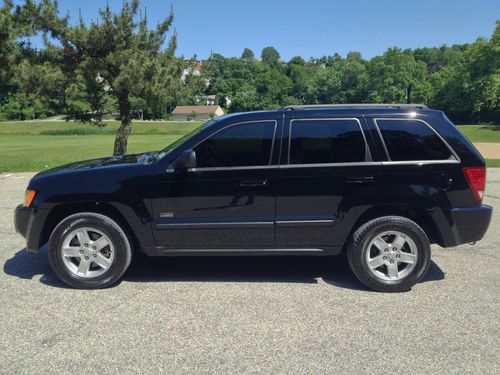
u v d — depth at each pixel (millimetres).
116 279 4676
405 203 4535
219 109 138250
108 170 4648
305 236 4613
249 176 4520
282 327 3799
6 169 15258
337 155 4559
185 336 3646
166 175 4539
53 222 4867
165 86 17219
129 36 16812
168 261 5605
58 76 16281
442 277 5000
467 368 3176
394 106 4738
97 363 3246
